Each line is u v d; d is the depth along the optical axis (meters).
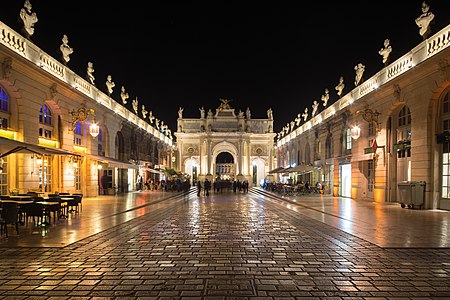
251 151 61.25
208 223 12.23
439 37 15.34
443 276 5.97
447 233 9.70
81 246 8.22
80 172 24.81
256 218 13.74
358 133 21.64
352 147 25.39
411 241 8.60
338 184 28.67
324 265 6.63
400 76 17.88
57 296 5.06
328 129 31.45
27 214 10.85
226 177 63.97
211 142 60.22
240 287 5.41
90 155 23.66
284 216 14.41
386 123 20.30
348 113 26.17
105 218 13.22
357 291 5.26
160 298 4.97
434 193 16.16
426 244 8.26
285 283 5.61
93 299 4.95
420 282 5.66
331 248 8.03
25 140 16.83
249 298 4.97
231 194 35.03
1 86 15.80
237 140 60.28
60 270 6.29
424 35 16.66
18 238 9.02
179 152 60.97
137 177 40.16
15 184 16.53
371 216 13.62
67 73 21.73
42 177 19.14
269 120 61.75
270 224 11.98
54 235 9.46
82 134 24.84
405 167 19.22
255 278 5.85
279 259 7.07
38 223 11.36
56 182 20.55
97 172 26.86
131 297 5.01
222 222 12.52
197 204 21.06
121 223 11.89
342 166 28.08
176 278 5.84
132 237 9.39
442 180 16.02
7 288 5.38
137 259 7.05
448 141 15.27
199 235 9.75
